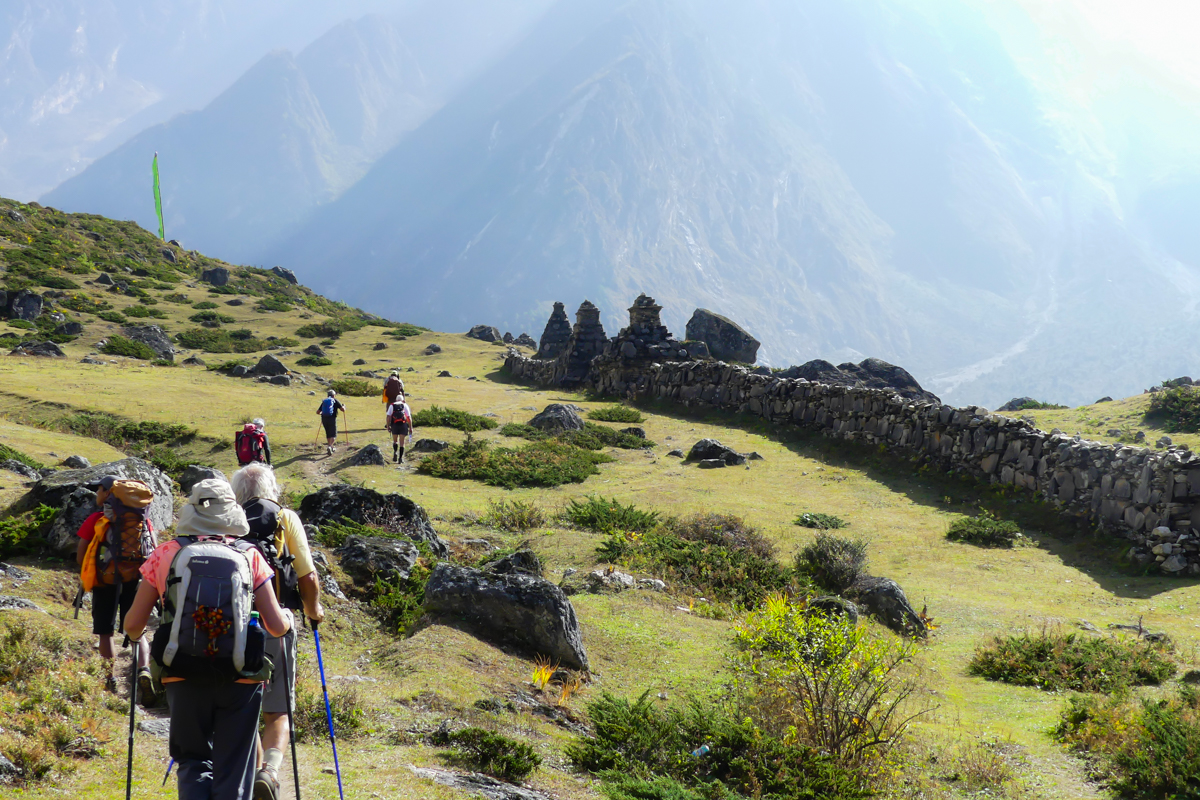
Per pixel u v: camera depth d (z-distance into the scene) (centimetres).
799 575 1482
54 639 637
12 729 487
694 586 1399
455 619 920
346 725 615
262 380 3534
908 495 2214
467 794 516
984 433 2220
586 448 2653
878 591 1354
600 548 1514
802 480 2352
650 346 3906
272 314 6788
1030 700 1033
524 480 2162
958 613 1399
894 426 2541
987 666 1152
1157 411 2917
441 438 2603
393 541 1166
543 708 768
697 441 2767
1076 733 891
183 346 5197
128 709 570
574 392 4097
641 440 2780
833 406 2825
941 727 925
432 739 628
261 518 386
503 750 607
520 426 2836
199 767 322
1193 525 1625
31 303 5025
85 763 482
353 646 875
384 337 6325
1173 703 916
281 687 392
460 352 5794
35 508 913
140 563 415
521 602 911
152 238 9356
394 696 710
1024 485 2062
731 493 2178
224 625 322
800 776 695
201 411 2620
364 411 3050
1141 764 770
